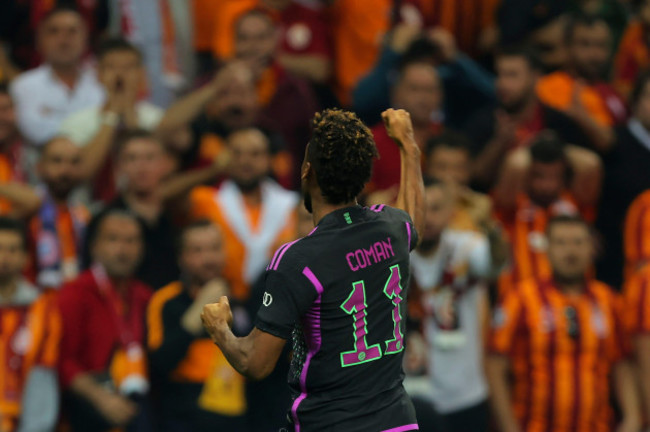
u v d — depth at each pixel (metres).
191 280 24.62
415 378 24.95
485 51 34.84
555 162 27.69
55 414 23.78
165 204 26.67
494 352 25.19
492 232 25.39
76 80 29.47
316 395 13.80
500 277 27.33
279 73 30.67
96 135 27.81
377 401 13.76
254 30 30.08
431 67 29.02
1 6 31.41
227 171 26.77
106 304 24.25
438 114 30.94
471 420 25.20
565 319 24.98
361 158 13.93
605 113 31.73
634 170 29.98
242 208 26.61
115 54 28.25
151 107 29.98
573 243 25.16
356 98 31.16
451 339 25.05
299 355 13.95
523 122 30.25
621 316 25.69
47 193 26.00
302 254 13.64
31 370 23.66
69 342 23.92
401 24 33.50
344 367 13.68
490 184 29.41
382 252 13.98
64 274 25.59
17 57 31.77
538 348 24.98
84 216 26.53
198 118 28.95
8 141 27.16
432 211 24.94
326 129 13.95
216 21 32.09
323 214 14.15
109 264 24.38
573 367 24.95
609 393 25.86
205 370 24.25
